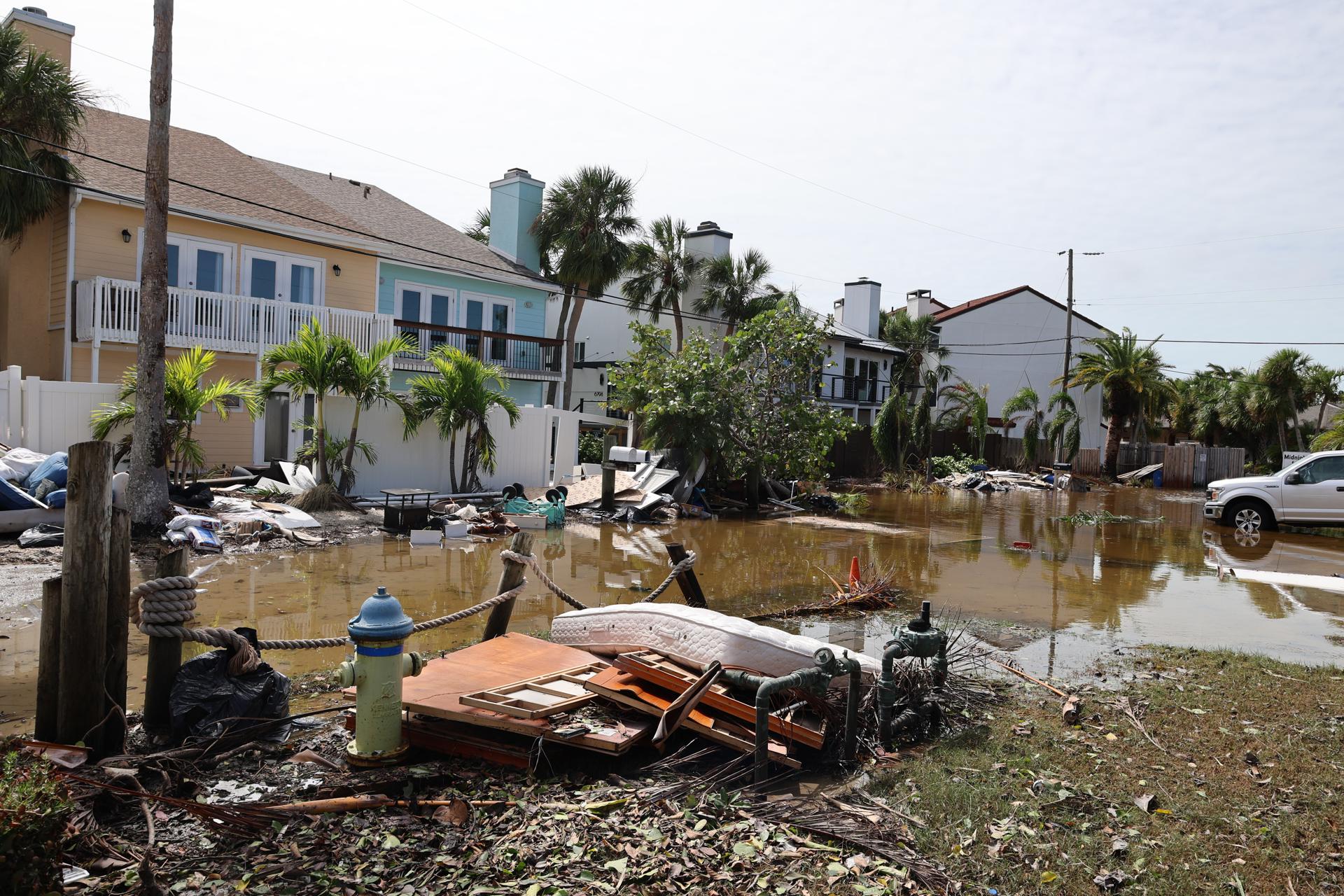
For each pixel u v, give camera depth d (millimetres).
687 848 3648
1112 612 9844
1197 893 3508
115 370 17297
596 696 4898
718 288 36500
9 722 5160
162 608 4582
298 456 16828
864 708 5258
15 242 16953
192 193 18688
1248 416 44625
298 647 5051
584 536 14938
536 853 3553
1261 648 8211
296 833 3668
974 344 49375
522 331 27828
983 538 16859
